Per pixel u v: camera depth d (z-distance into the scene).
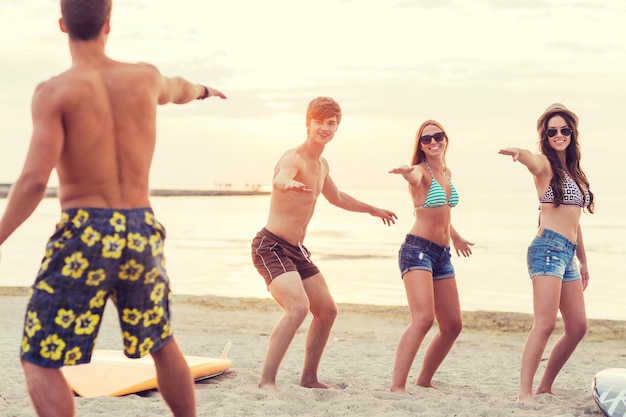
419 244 6.02
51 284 3.13
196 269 24.78
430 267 6.05
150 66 3.52
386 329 12.12
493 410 5.33
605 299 19.23
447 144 6.18
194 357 6.74
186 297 15.79
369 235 44.88
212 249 32.84
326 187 6.39
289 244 5.99
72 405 3.21
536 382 7.32
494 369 8.41
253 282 21.41
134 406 5.24
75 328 3.17
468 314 14.04
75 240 3.14
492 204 117.31
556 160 5.83
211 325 11.92
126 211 3.25
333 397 5.84
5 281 20.83
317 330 6.20
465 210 89.75
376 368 8.05
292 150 6.07
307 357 6.27
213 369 6.51
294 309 5.86
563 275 5.87
